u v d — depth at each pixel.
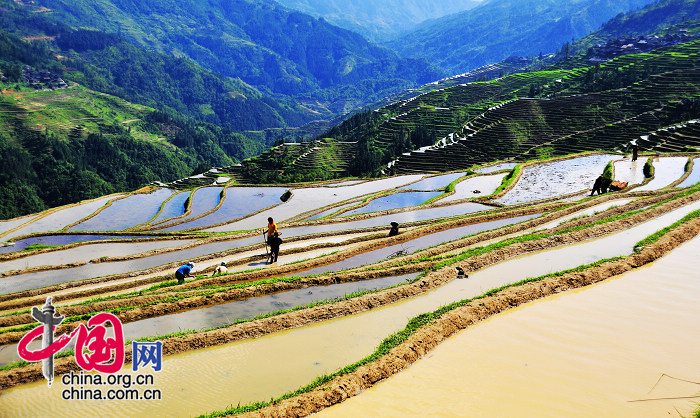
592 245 24.94
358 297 18.80
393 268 22.77
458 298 19.27
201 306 19.88
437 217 37.75
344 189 60.12
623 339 14.68
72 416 12.14
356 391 12.52
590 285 19.22
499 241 26.19
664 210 30.11
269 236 26.52
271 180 116.62
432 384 12.74
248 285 21.05
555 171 56.25
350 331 16.69
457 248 26.81
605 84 129.62
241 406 12.12
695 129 75.56
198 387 13.29
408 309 18.47
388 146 129.88
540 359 13.70
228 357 15.05
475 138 105.25
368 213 39.62
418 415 11.41
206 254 30.73
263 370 14.16
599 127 98.62
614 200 35.66
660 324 15.63
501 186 47.66
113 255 33.06
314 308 17.86
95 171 183.12
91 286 25.69
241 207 54.22
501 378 12.80
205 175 133.88
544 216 31.48
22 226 50.72
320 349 15.41
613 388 12.11
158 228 45.91
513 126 108.25
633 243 24.88
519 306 17.52
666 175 47.38
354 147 146.75
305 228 36.66
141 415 12.02
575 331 15.36
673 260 21.73
